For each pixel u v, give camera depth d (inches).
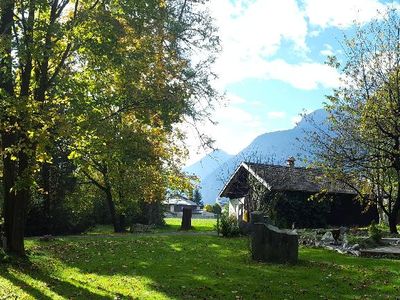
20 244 627.5
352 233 1024.2
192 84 762.8
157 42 723.4
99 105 661.9
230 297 453.4
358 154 1059.9
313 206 1486.2
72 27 567.2
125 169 1311.5
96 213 1792.6
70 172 1282.0
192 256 743.7
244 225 1112.8
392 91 1018.1
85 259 698.2
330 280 542.9
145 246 877.2
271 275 573.0
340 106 1086.4
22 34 579.5
